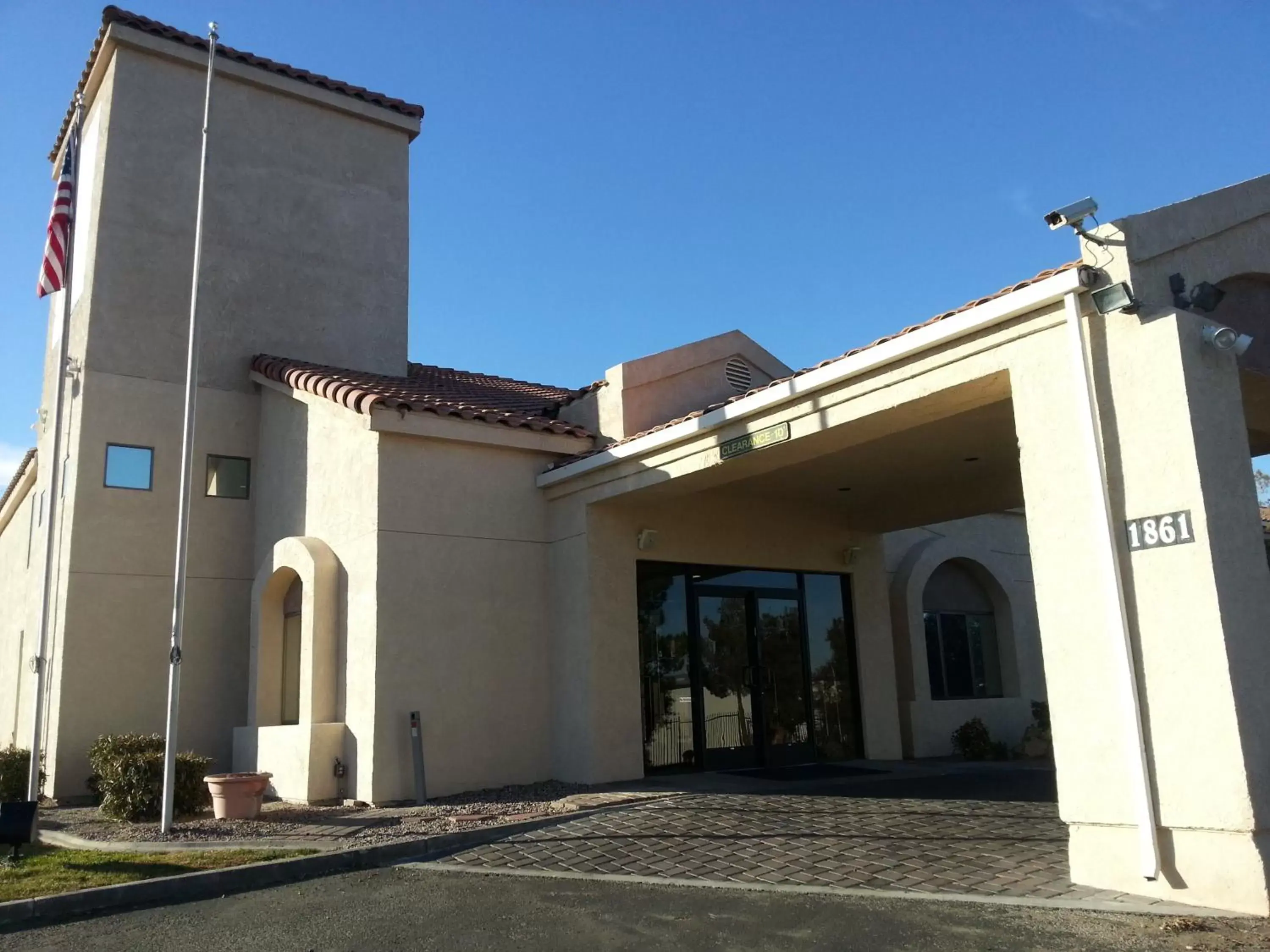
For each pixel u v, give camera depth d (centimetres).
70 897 698
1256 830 592
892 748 1477
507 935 610
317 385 1293
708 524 1355
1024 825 859
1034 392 744
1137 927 575
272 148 1639
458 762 1155
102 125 1535
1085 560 694
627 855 802
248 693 1415
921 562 1672
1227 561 635
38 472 1689
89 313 1431
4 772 1259
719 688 1352
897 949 557
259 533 1475
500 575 1238
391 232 1742
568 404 1442
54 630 1377
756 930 601
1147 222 711
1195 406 654
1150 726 645
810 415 948
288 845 855
